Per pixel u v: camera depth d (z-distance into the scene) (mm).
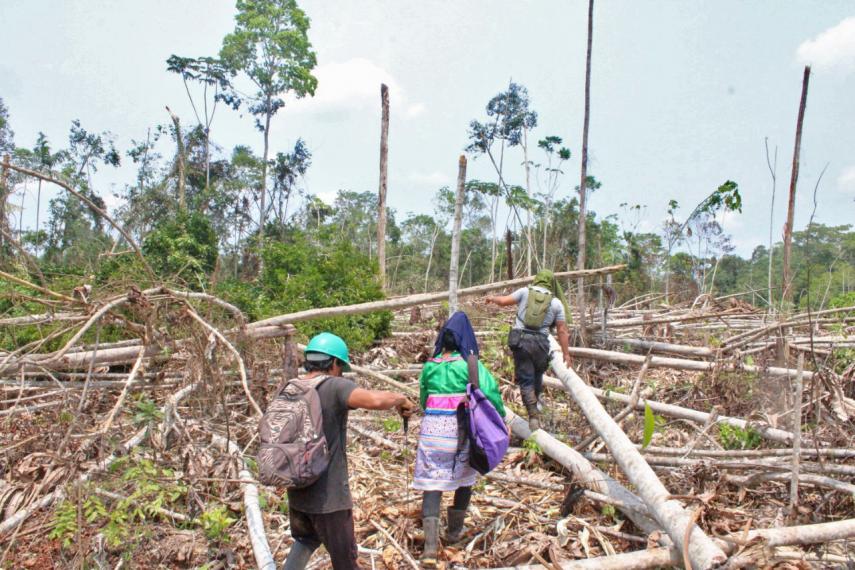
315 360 3359
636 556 3336
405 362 10047
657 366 7328
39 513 4117
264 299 11820
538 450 5312
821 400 5695
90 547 3652
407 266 53969
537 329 5621
